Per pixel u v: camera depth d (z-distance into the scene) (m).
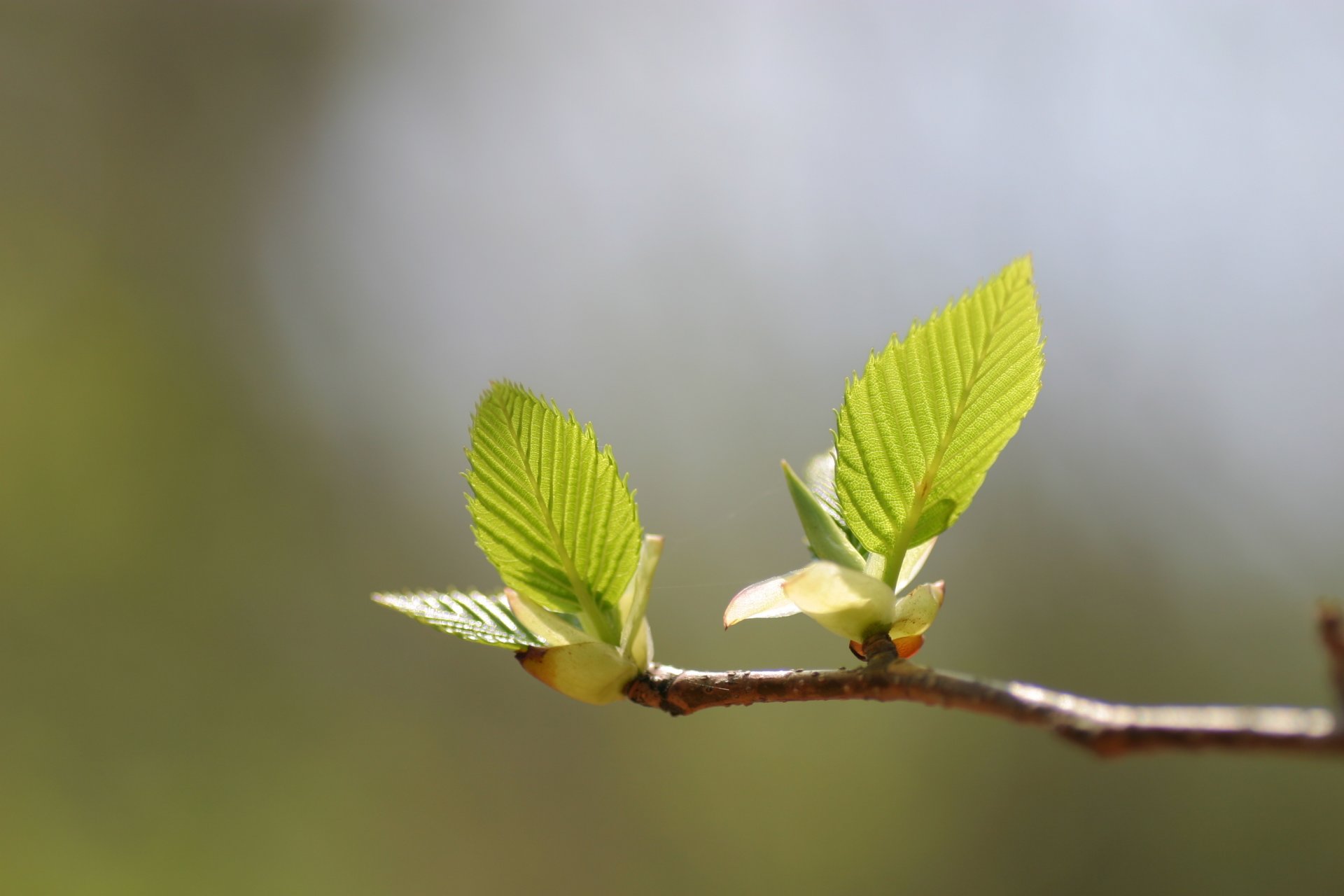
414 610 0.32
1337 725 0.27
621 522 0.31
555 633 0.31
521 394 0.31
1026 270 0.30
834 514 0.32
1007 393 0.31
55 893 1.02
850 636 0.31
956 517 0.31
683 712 0.31
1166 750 0.28
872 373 0.31
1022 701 0.29
